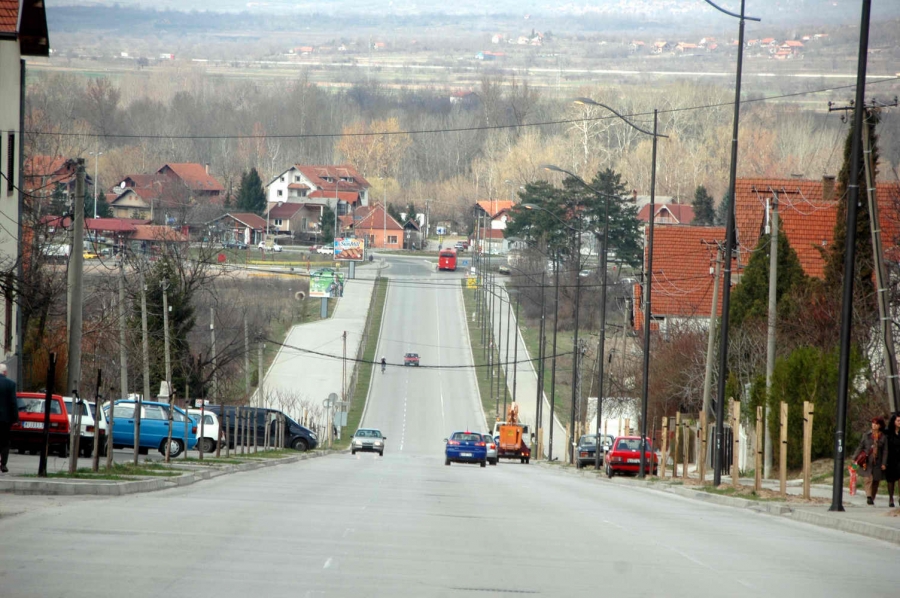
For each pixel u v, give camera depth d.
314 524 60.97
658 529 67.25
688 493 113.06
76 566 41.81
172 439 146.62
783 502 91.50
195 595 37.09
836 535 68.69
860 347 141.38
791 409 132.50
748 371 164.50
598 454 179.25
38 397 113.75
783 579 46.56
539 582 43.16
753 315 167.12
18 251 152.38
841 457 81.12
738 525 73.44
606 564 49.19
